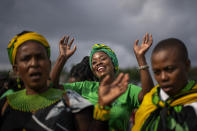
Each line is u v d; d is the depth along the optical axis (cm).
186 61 166
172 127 162
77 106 162
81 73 336
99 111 154
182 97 167
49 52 173
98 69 290
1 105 168
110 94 153
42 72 158
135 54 234
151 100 186
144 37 236
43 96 163
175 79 158
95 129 154
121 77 155
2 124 161
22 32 169
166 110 168
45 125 152
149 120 179
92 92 282
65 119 156
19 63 158
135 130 188
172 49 160
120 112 232
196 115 157
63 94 168
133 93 261
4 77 273
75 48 237
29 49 156
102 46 297
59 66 229
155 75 167
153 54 167
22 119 156
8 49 168
